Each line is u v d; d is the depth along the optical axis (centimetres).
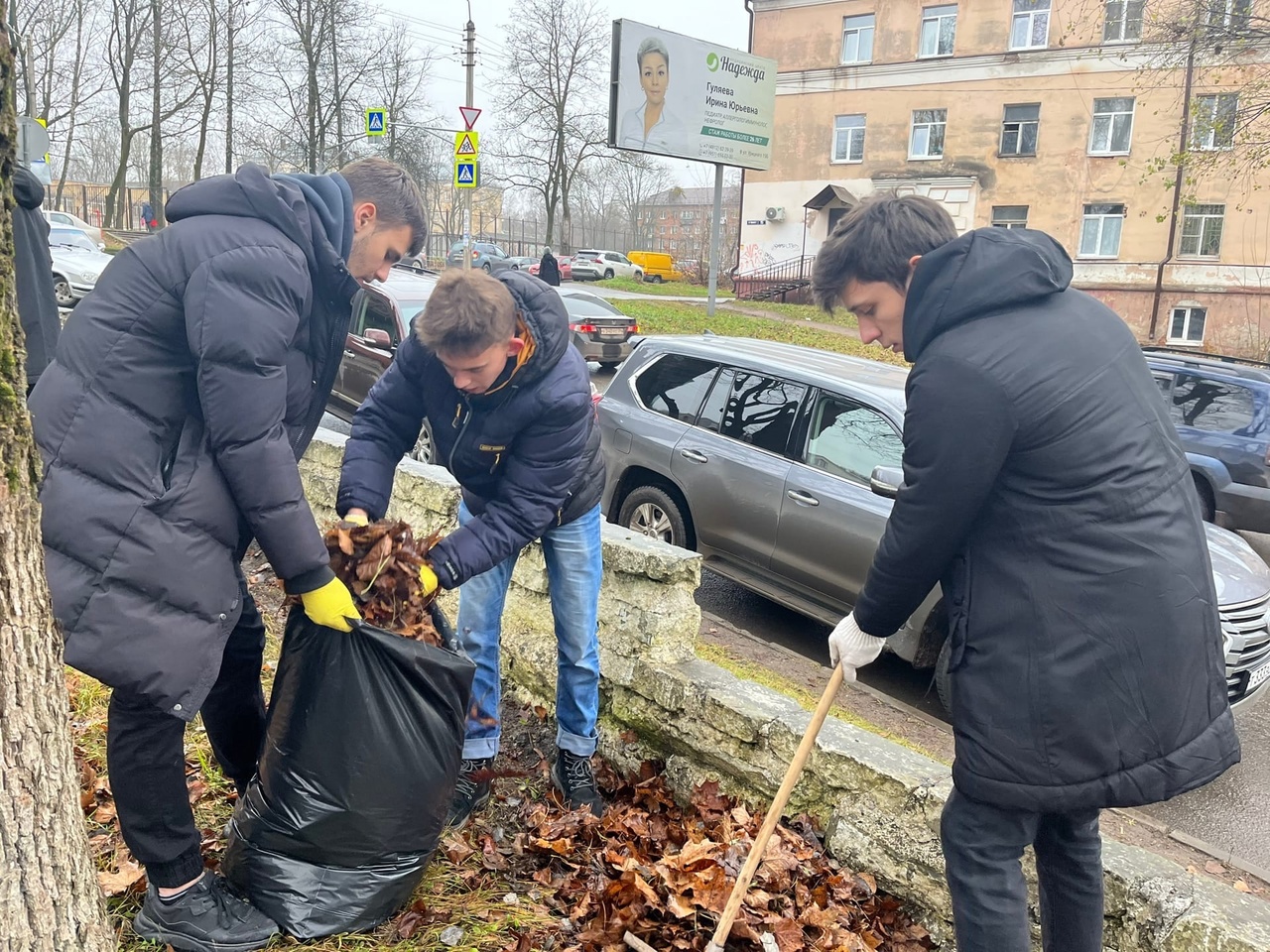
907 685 504
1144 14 2473
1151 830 389
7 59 138
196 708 199
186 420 197
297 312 201
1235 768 457
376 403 281
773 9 3033
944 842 208
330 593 210
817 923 246
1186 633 182
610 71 1950
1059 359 184
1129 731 182
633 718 334
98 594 185
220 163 4953
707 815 298
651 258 4344
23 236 349
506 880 263
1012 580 188
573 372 258
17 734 147
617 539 348
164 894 212
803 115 3045
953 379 185
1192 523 189
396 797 219
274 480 196
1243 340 2427
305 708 216
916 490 191
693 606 340
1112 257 2608
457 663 227
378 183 227
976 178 2773
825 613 516
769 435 548
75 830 159
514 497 256
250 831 222
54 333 365
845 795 276
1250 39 1459
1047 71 2627
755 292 3091
